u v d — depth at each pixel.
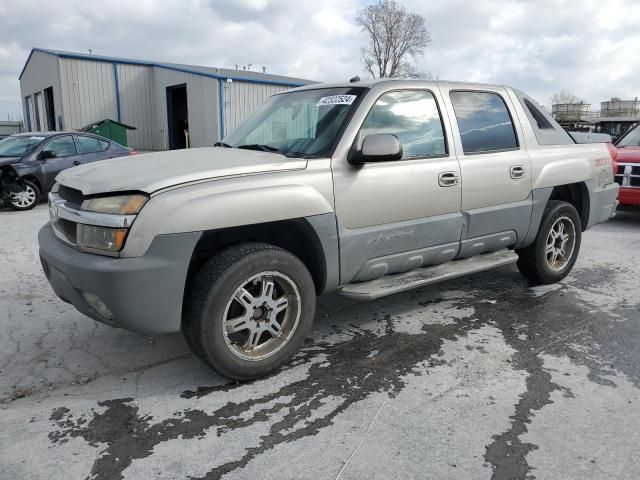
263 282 3.03
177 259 2.68
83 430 2.59
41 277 5.12
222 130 20.28
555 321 4.07
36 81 26.22
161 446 2.46
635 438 2.53
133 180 2.76
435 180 3.72
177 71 22.12
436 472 2.28
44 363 3.32
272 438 2.53
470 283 5.05
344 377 3.15
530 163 4.41
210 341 2.85
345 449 2.44
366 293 3.41
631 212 9.38
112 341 3.65
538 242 4.68
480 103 4.23
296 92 4.14
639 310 4.32
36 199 9.76
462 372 3.21
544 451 2.43
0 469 2.29
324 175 3.20
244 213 2.84
